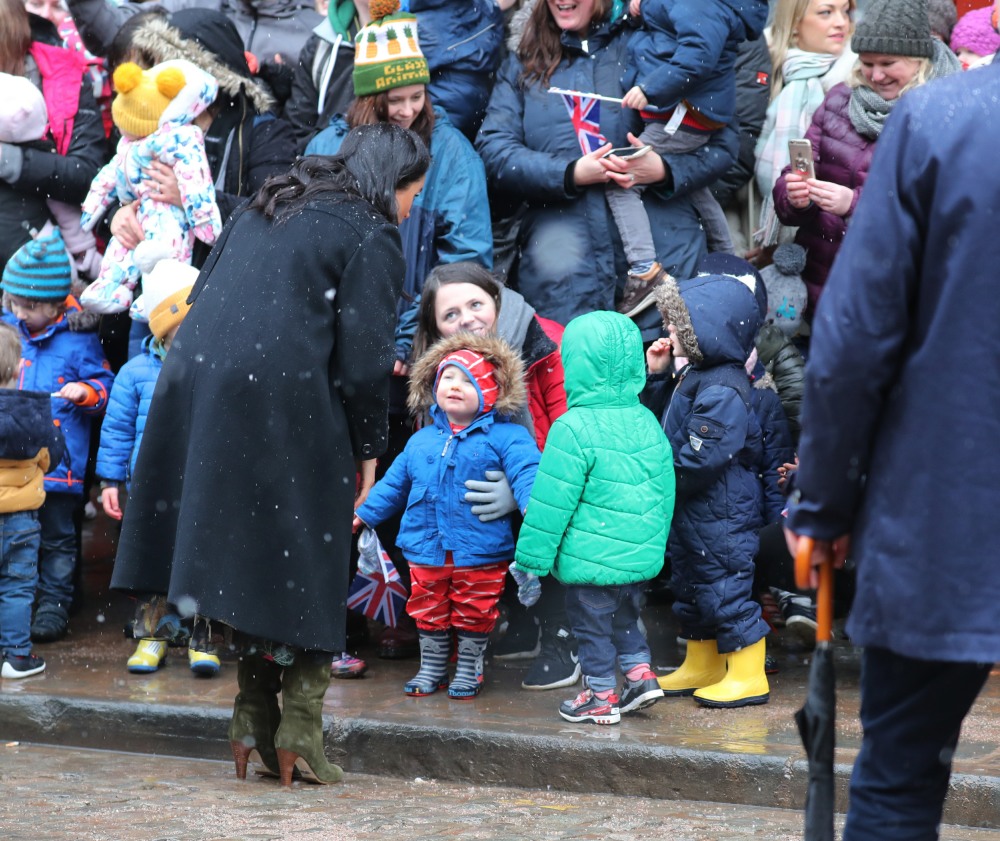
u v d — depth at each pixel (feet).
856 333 19.93
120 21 61.87
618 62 51.24
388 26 47.57
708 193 52.95
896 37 47.19
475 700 42.98
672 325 42.24
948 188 19.70
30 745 43.55
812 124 50.96
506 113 51.75
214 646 34.53
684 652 48.57
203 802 34.99
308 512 34.27
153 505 35.42
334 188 35.94
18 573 47.39
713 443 41.06
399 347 47.88
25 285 52.24
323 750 37.76
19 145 53.93
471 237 49.39
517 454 43.04
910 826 21.15
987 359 19.74
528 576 41.81
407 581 49.14
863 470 20.79
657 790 36.42
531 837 31.35
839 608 46.85
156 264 47.78
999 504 19.72
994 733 37.01
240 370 34.12
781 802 35.04
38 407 47.06
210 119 52.60
